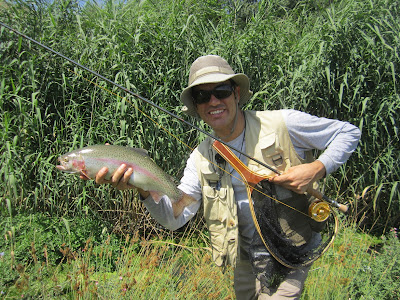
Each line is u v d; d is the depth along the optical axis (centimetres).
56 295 289
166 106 445
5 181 378
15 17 433
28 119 395
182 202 224
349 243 382
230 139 231
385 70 482
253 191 219
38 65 424
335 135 221
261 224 215
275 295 219
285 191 220
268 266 220
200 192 237
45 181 393
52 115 438
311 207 222
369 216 518
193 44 466
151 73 459
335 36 475
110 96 432
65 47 442
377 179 487
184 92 223
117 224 445
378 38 498
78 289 278
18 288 260
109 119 427
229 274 327
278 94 446
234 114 223
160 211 212
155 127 436
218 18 544
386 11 501
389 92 492
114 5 456
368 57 493
